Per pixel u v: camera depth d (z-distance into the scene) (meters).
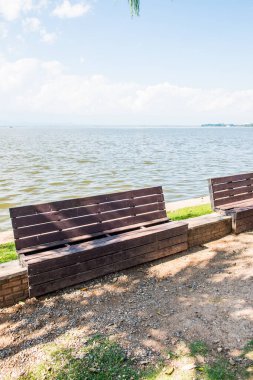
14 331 4.06
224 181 7.79
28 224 5.12
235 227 7.16
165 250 5.99
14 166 26.41
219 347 3.66
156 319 4.23
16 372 3.38
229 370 3.32
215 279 5.25
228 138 111.19
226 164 29.25
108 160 31.89
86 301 4.68
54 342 3.83
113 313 4.39
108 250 5.26
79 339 3.87
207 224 6.75
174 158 34.81
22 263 4.80
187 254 6.28
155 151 45.19
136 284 5.16
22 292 4.70
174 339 3.82
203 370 3.33
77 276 5.00
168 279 5.31
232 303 4.53
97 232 5.79
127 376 3.28
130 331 3.99
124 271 5.59
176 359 3.50
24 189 16.84
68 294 4.86
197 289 4.96
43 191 16.38
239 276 5.32
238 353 3.56
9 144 60.16
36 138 93.94
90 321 4.22
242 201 8.03
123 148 50.88
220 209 7.43
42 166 26.59
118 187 17.47
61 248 5.11
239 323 4.08
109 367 3.40
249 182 8.38
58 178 20.42
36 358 3.57
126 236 5.61
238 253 6.23
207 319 4.18
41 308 4.53
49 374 3.33
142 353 3.60
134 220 6.28
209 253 6.29
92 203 5.85
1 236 8.12
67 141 75.31
